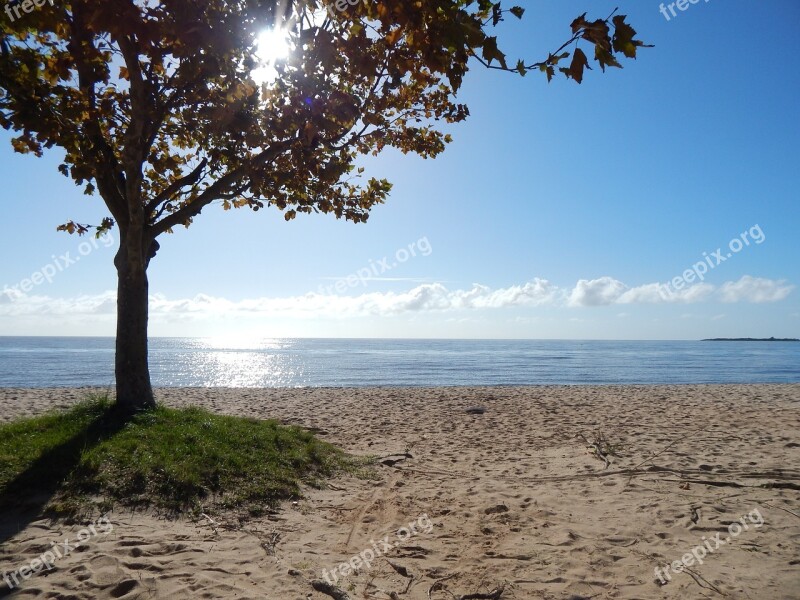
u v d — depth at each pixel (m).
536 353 89.94
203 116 6.41
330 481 6.66
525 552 4.48
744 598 3.64
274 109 6.74
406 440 9.95
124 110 7.01
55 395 17.16
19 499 4.93
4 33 5.32
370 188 8.80
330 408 14.93
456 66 4.53
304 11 5.09
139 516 4.96
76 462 5.50
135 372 7.46
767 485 6.57
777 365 56.16
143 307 7.56
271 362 56.34
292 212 8.92
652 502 5.90
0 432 6.29
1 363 44.22
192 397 17.80
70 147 6.03
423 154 8.45
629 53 3.81
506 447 9.41
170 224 7.58
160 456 5.84
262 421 8.55
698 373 41.84
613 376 37.47
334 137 6.94
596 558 4.35
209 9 4.80
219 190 7.50
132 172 6.39
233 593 3.64
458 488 6.57
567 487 6.62
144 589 3.63
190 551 4.31
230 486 5.75
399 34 4.84
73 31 5.45
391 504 5.82
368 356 74.00
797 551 4.47
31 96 5.73
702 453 8.65
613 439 10.10
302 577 3.96
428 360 62.00
